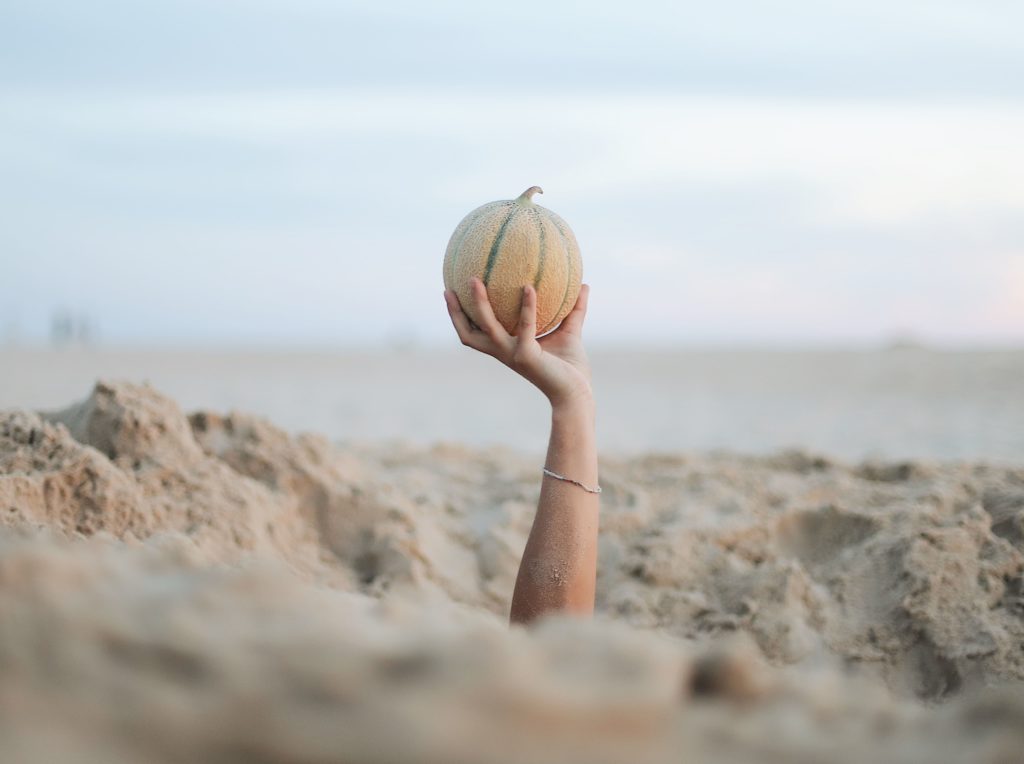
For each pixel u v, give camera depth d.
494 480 2.21
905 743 0.77
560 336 1.35
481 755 0.65
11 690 0.68
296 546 1.70
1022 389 8.00
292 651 0.75
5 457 1.50
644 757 0.69
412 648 0.78
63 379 7.56
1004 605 1.58
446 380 9.68
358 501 1.81
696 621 1.63
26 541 0.93
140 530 1.49
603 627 0.86
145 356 13.90
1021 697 0.82
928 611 1.56
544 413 6.30
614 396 7.85
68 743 0.64
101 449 1.67
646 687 0.74
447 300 1.31
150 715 0.67
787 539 1.87
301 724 0.67
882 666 1.53
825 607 1.62
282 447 1.85
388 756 0.64
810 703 0.82
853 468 2.25
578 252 1.33
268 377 9.40
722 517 1.89
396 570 1.71
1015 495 1.87
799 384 9.09
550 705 0.69
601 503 2.00
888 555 1.70
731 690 0.81
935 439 4.88
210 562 1.39
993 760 0.74
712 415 6.25
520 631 0.93
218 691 0.70
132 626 0.77
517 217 1.29
